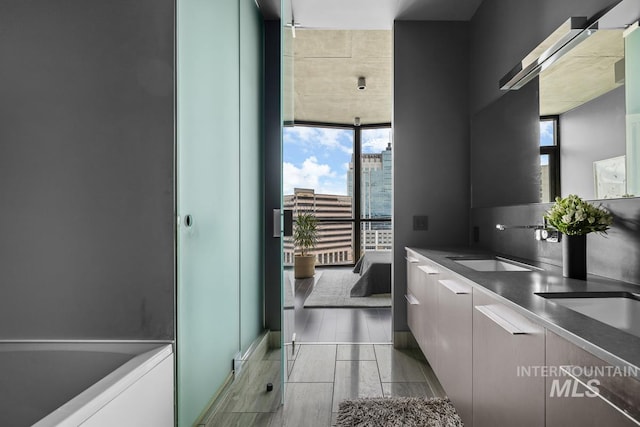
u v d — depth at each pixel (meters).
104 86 1.56
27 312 1.56
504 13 2.64
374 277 5.30
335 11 3.17
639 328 1.28
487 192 2.93
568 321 1.00
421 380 2.63
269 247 3.28
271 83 3.32
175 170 1.55
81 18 1.57
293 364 2.93
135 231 1.55
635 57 1.45
